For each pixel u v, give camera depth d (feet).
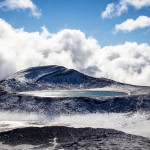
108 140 297.33
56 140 296.10
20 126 358.84
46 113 456.86
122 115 446.19
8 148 271.49
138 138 307.17
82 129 327.67
